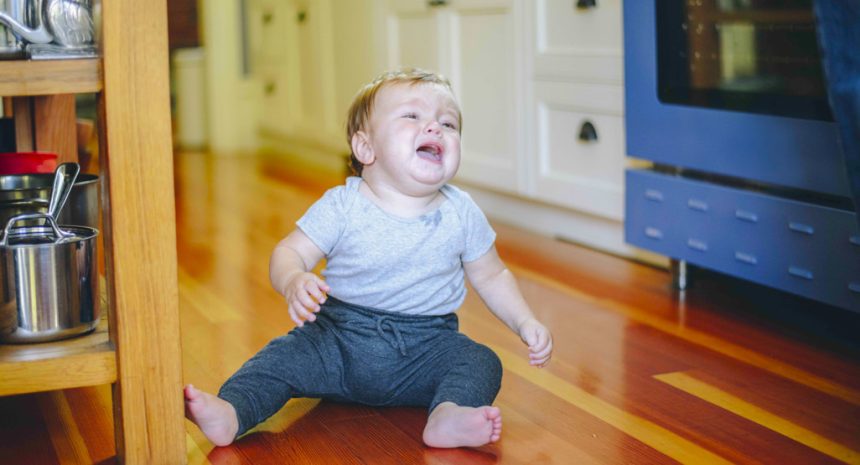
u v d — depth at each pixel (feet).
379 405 4.94
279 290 4.58
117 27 3.83
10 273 4.13
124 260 3.96
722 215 6.56
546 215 9.30
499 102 9.36
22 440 4.57
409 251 4.75
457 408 4.31
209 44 15.12
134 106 3.89
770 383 5.33
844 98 3.95
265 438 4.55
